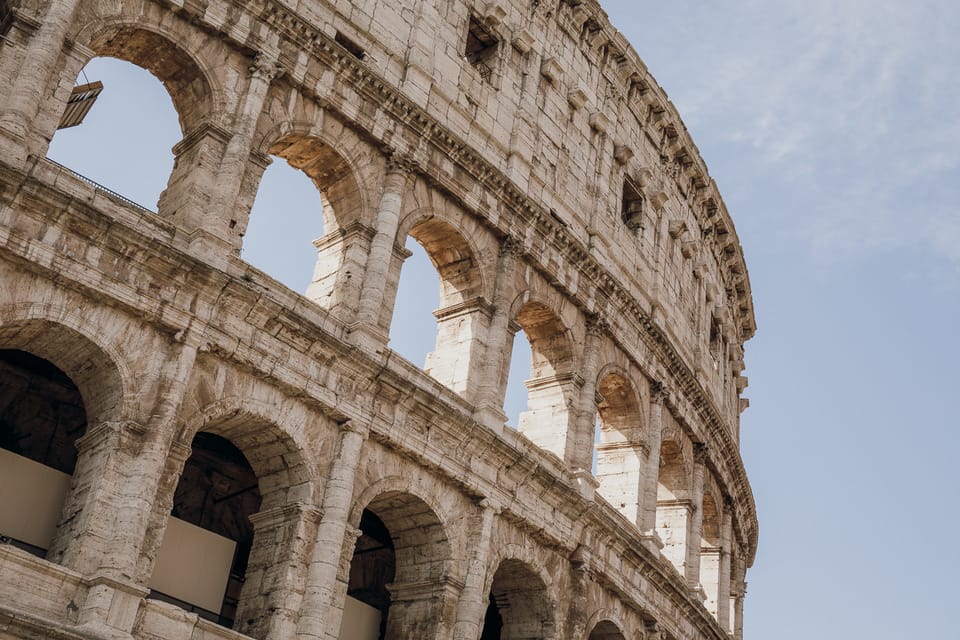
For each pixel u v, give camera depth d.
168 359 39.31
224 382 40.66
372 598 53.16
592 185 62.19
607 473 59.94
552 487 49.97
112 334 38.41
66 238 38.06
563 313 56.22
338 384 43.53
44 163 38.47
